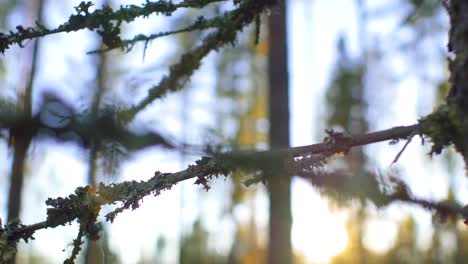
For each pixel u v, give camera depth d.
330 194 1.36
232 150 1.35
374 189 1.33
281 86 5.61
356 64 10.96
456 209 1.37
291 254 5.01
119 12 1.78
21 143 1.00
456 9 1.49
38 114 1.00
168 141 1.14
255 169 1.40
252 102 12.92
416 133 1.41
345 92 10.87
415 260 12.47
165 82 2.12
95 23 1.77
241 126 12.96
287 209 4.92
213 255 15.52
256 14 2.02
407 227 11.99
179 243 14.24
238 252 16.83
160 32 1.91
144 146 1.10
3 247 1.57
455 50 1.48
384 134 1.44
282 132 5.49
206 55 2.17
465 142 1.40
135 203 1.55
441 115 1.41
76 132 1.03
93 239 1.60
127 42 1.86
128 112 1.41
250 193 14.37
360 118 10.91
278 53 5.75
